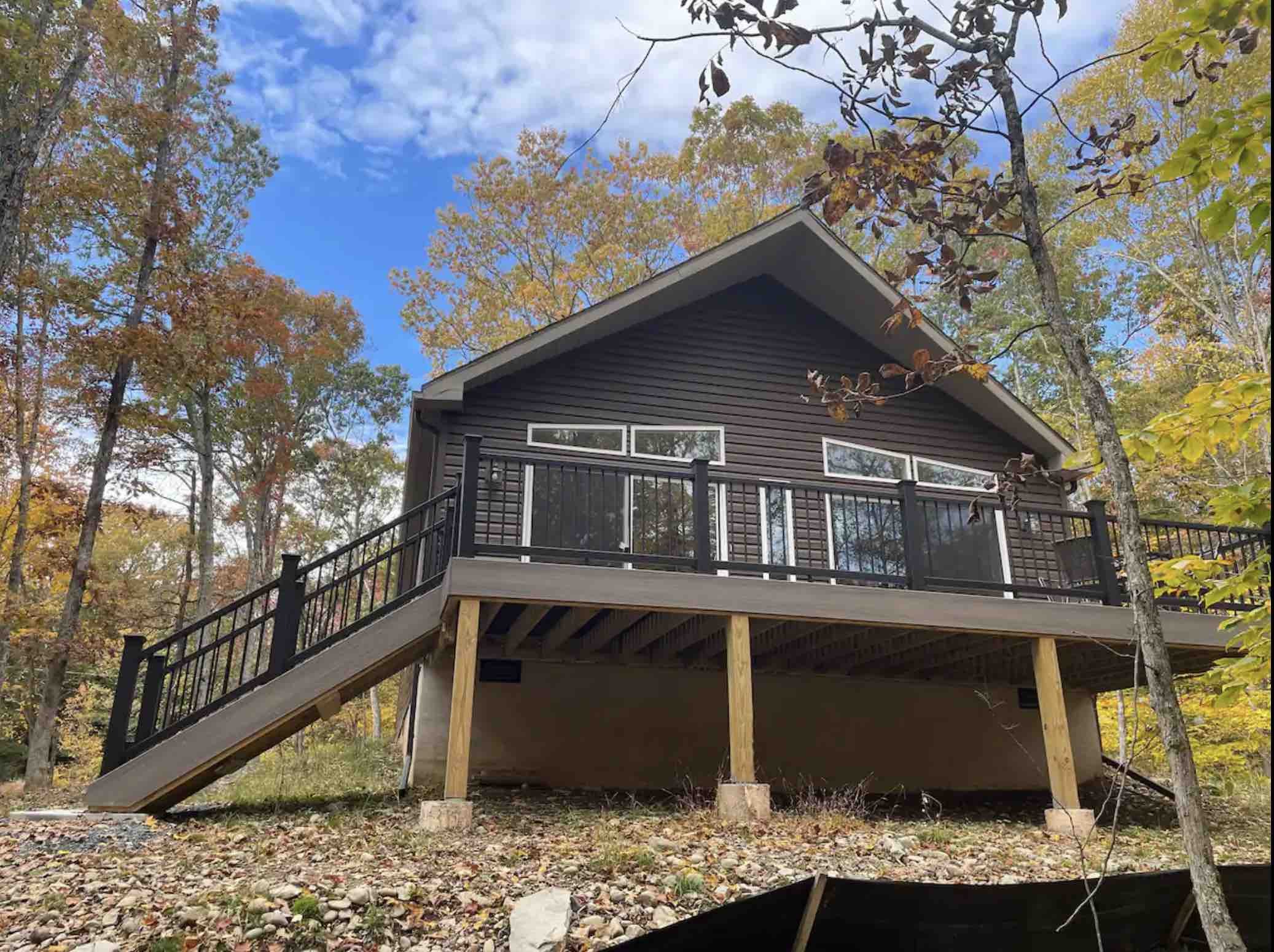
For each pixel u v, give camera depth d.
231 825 6.16
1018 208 3.19
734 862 4.91
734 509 10.04
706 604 7.19
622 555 7.16
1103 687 10.85
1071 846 6.47
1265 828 8.28
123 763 6.40
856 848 5.50
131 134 15.33
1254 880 3.20
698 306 10.90
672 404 10.37
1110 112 16.30
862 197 3.08
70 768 20.78
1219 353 18.36
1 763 17.50
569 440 9.84
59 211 14.68
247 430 24.72
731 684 7.17
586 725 9.35
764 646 9.10
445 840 5.57
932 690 10.73
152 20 16.12
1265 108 2.38
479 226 23.94
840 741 10.16
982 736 10.71
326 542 30.50
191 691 7.99
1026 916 3.11
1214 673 3.99
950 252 3.04
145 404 14.73
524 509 9.24
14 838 5.39
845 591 7.59
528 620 7.75
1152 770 13.41
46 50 11.02
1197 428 3.16
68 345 13.87
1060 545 8.95
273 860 5.00
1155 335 21.47
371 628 6.84
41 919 3.95
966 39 2.99
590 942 3.81
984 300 26.06
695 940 2.76
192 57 16.95
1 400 16.09
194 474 25.42
